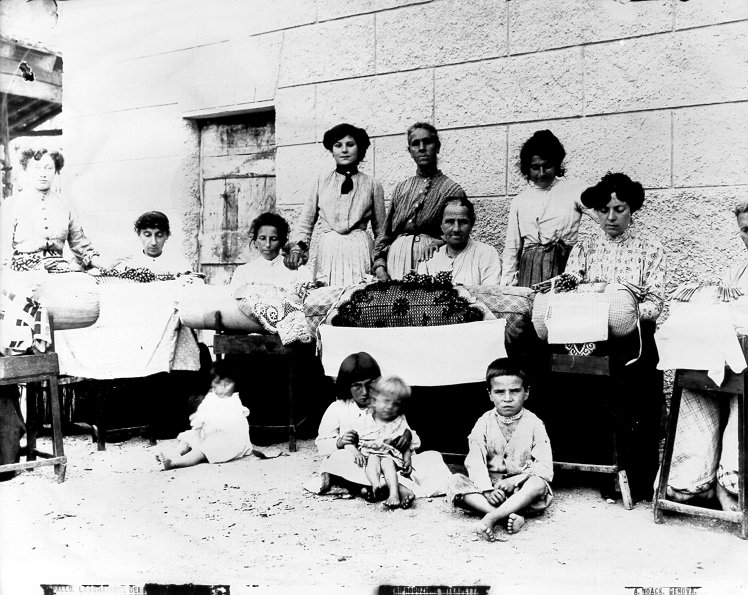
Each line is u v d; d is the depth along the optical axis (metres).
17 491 3.97
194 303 5.00
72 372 4.87
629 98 4.92
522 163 4.83
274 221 5.20
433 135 5.00
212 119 6.68
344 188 5.23
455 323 3.98
